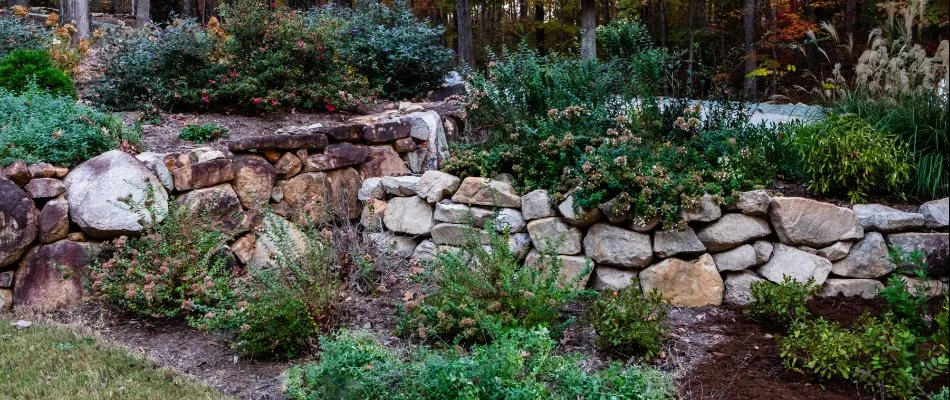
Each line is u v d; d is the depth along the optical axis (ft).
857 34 44.98
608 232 14.60
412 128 21.29
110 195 14.88
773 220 14.35
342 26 27.89
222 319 12.74
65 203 14.92
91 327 13.80
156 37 23.47
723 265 14.49
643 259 14.26
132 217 14.97
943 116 15.25
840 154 14.79
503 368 9.82
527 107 18.31
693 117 16.03
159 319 14.25
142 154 16.16
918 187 15.17
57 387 11.13
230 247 16.30
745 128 17.49
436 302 13.09
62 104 17.70
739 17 55.77
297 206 17.95
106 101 22.00
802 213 14.11
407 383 10.05
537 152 16.34
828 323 12.88
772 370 11.41
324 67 25.02
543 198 15.31
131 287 13.71
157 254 14.42
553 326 12.44
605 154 15.03
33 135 15.56
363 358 10.53
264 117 22.82
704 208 14.10
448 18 78.43
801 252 14.24
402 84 28.99
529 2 61.31
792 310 13.00
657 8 63.98
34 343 12.81
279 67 23.20
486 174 16.70
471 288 12.95
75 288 14.78
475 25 75.20
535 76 18.08
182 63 22.97
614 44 17.84
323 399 10.29
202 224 15.24
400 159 20.89
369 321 13.73
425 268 14.71
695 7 61.36
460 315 12.59
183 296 13.79
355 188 19.38
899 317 13.01
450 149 19.54
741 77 51.01
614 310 12.12
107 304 14.78
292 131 20.12
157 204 15.21
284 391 11.02
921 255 12.53
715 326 13.25
